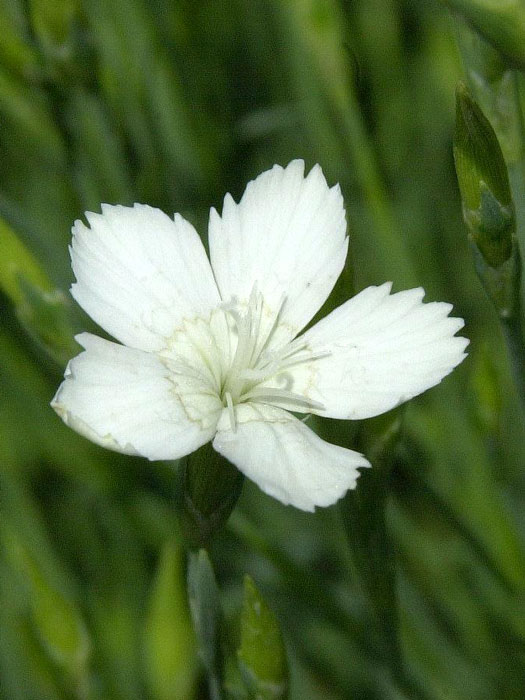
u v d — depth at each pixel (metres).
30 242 0.11
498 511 0.12
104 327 0.11
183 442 0.10
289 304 0.11
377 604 0.11
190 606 0.11
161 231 0.11
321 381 0.11
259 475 0.10
